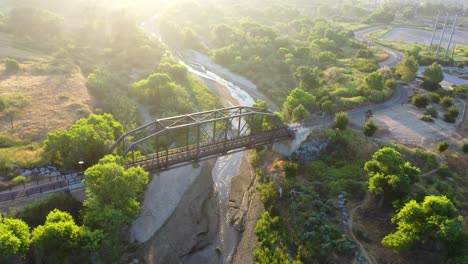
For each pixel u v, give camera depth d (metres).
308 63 131.50
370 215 56.84
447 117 84.69
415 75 108.62
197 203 67.31
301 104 81.94
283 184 66.75
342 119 75.69
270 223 60.03
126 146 69.25
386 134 77.38
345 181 64.06
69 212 51.81
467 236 44.00
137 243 56.12
